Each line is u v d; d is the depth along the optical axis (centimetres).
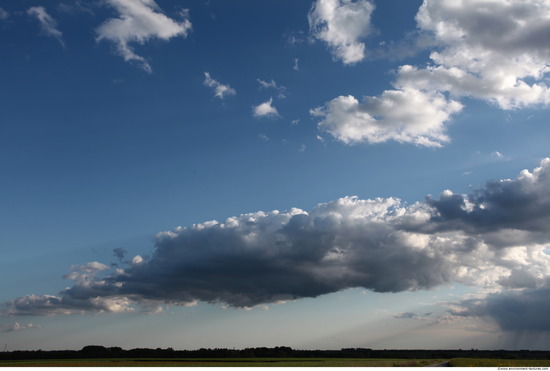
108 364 12250
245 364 12056
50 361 14825
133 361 14938
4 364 12225
